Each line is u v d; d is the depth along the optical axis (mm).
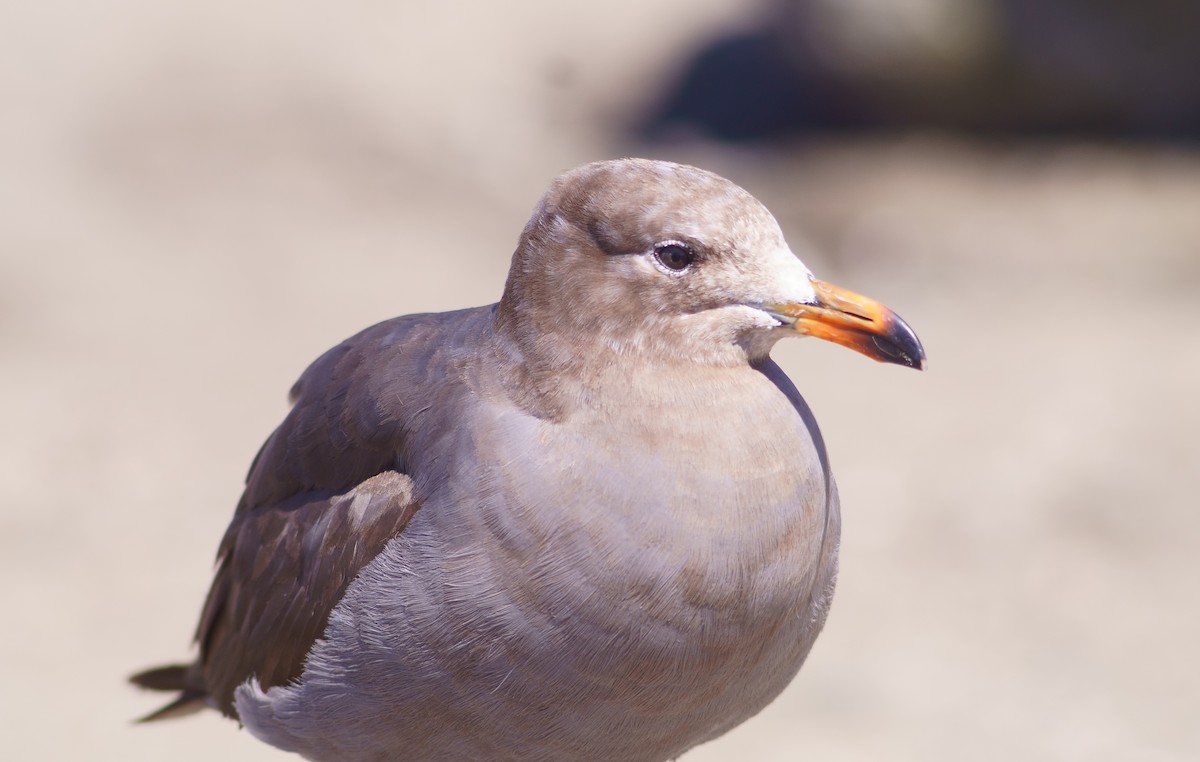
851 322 5906
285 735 6688
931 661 12250
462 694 5914
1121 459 15547
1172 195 23625
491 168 24297
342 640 6203
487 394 6012
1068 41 26062
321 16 29625
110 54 26609
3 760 10727
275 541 6758
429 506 5980
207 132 23875
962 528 14305
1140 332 19000
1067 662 12281
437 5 31422
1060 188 24109
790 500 5805
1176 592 13234
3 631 12367
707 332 5922
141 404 16406
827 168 25109
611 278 5910
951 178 24594
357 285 19516
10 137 22938
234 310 18734
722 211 5926
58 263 19500
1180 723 11469
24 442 15523
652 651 5723
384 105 26156
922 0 26297
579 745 6000
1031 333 19047
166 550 13688
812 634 6250
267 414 16297
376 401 6379
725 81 27562
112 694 11633
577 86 28234
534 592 5691
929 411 16844
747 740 11258
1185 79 26141
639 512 5656
